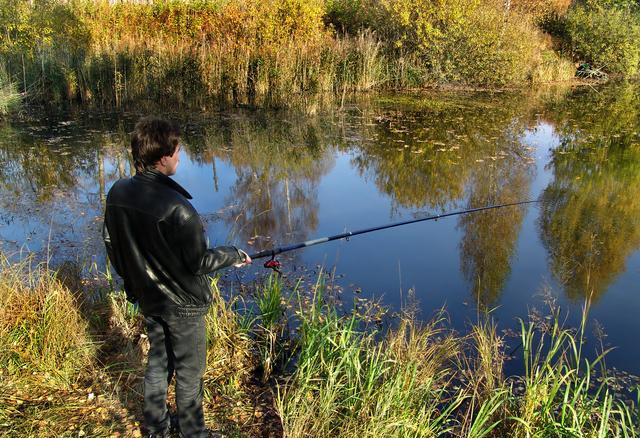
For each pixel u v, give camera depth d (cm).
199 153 948
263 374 359
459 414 329
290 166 888
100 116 1207
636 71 1881
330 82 1388
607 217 684
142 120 236
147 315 252
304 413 297
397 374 316
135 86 1298
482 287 515
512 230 646
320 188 791
